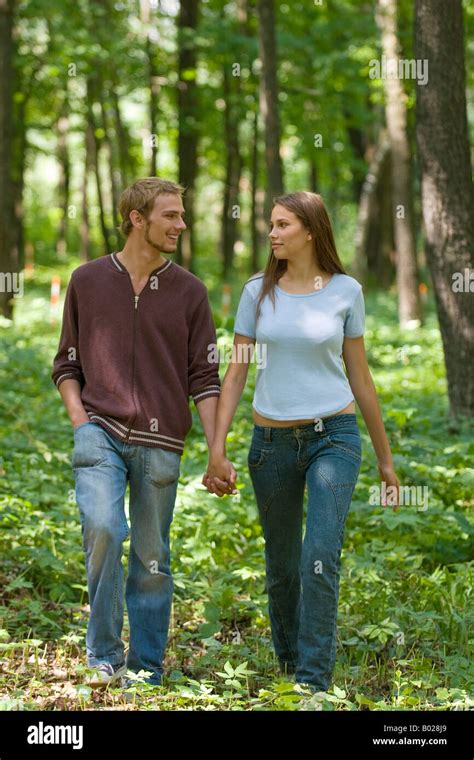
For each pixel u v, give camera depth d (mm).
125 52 34375
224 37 35375
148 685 6172
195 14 36156
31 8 32031
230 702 6086
